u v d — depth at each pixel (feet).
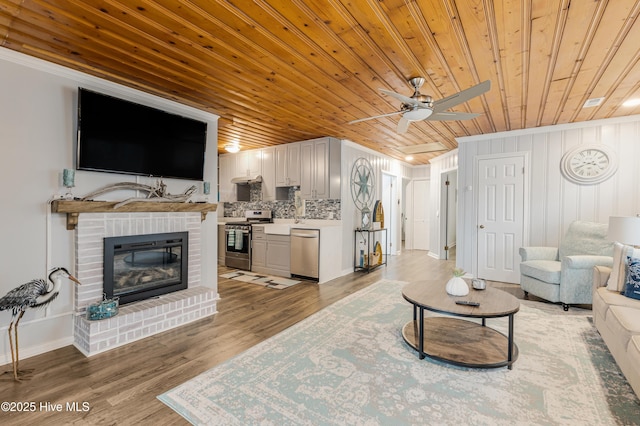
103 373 7.07
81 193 8.77
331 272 16.53
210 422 5.45
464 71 8.75
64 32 6.82
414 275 17.49
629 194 13.14
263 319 10.53
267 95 10.65
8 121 7.57
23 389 6.44
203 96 10.71
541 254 13.44
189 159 11.20
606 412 5.73
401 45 7.41
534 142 14.99
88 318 8.29
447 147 19.85
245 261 18.79
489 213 16.20
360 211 19.42
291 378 6.84
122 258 9.74
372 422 5.45
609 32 6.77
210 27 6.73
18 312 7.39
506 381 6.77
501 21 6.44
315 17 6.37
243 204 22.06
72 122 8.60
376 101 11.27
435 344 8.21
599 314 8.38
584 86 9.77
